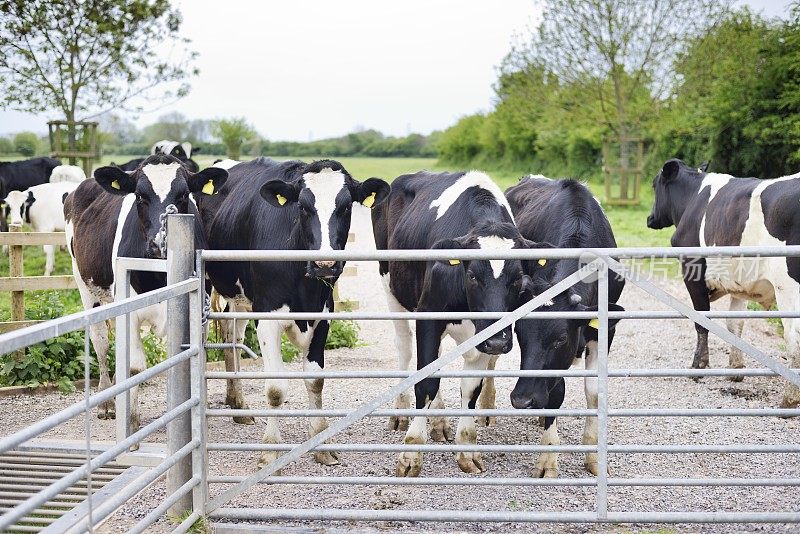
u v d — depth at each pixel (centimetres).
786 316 447
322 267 568
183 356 447
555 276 564
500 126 5141
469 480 461
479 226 552
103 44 2050
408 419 708
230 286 684
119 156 6725
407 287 677
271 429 598
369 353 1044
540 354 539
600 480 459
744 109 2605
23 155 5550
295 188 609
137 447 591
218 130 4119
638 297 1383
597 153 4103
